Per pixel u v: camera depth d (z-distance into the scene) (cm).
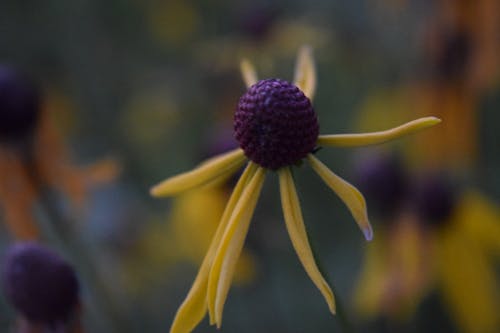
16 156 45
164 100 73
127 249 60
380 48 63
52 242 47
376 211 46
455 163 49
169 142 72
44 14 74
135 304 60
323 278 32
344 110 67
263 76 66
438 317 51
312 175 62
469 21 49
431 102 50
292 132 33
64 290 37
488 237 46
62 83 73
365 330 51
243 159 33
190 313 32
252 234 48
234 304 59
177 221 54
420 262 45
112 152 71
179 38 77
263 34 68
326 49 66
